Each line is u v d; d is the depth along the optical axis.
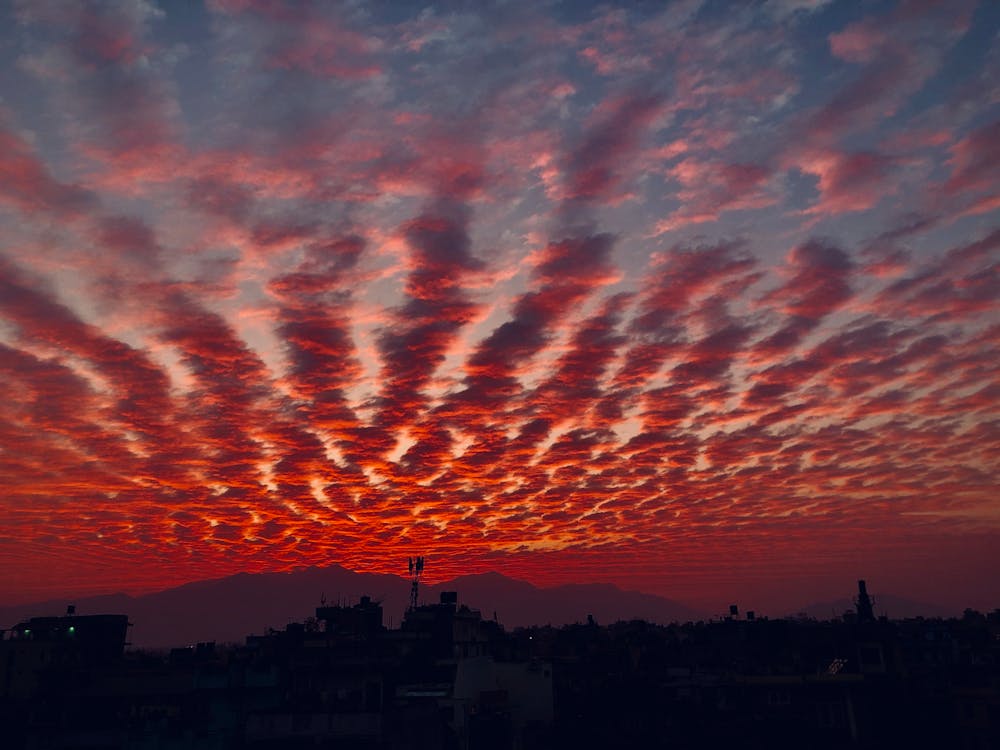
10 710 49.62
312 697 50.84
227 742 45.09
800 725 53.91
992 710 51.12
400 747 44.06
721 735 54.53
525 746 56.91
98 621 65.62
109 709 48.56
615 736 56.88
